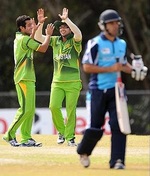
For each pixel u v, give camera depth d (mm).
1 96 70062
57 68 40062
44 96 67000
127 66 29734
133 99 67625
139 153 34906
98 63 29938
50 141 42250
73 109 39812
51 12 88062
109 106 30016
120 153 29797
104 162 31891
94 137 29859
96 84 29984
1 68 93375
